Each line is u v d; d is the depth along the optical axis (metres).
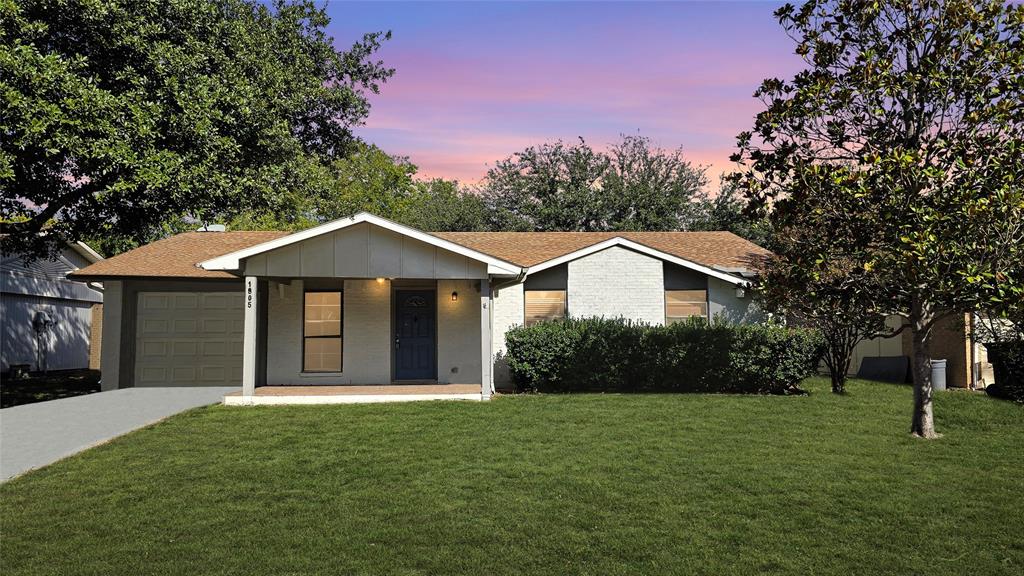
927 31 10.30
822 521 6.97
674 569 5.82
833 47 10.78
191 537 6.48
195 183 15.25
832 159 10.73
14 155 13.52
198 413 12.89
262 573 5.70
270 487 8.09
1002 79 9.48
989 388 15.55
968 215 8.77
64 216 17.14
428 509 7.30
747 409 13.35
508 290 17.75
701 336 16.05
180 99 15.23
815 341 15.95
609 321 16.64
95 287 17.62
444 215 41.97
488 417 12.45
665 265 17.86
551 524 6.86
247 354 14.16
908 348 18.84
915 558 6.07
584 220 40.16
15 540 6.39
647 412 12.97
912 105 10.41
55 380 22.53
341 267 14.29
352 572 5.74
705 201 41.53
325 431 11.24
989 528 6.79
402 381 16.91
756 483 8.25
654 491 7.94
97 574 5.66
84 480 8.35
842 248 10.76
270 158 18.66
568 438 10.70
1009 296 8.66
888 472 8.80
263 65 18.94
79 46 15.52
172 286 17.73
